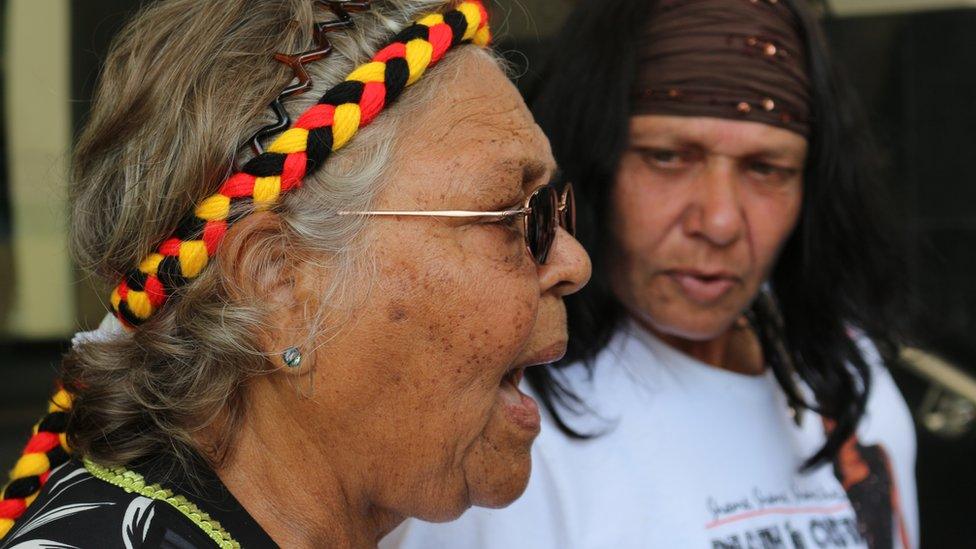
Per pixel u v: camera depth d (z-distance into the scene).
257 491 0.96
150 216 0.91
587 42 1.47
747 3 1.45
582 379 1.46
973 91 4.06
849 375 1.63
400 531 1.33
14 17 4.78
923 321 2.58
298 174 0.89
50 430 1.05
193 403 0.92
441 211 0.93
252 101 0.91
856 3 4.04
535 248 1.00
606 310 1.49
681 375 1.51
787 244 1.64
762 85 1.41
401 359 0.94
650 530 1.42
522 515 1.37
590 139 1.44
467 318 0.94
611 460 1.43
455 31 0.96
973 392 3.02
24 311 5.28
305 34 0.93
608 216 1.47
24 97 4.91
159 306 0.93
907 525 1.71
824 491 1.61
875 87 4.11
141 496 0.90
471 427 0.98
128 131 0.94
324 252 0.92
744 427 1.54
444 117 0.95
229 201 0.90
